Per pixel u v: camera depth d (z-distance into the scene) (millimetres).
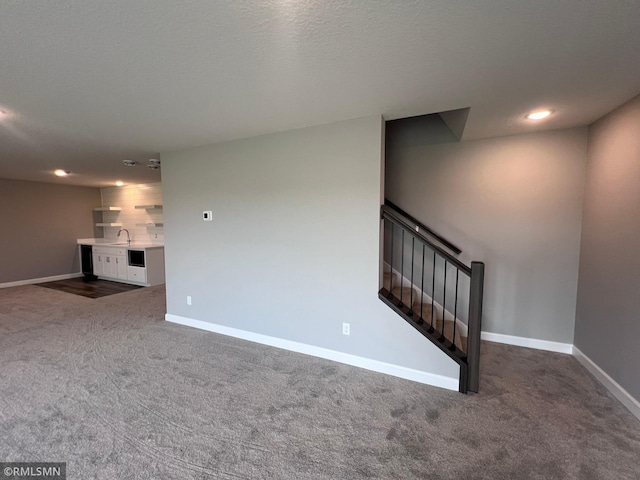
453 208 3393
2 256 6125
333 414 2102
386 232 3639
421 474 1615
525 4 1215
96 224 7656
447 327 3092
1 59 1610
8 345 3250
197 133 3045
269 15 1281
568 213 2982
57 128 2834
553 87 1995
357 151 2629
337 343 2863
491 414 2100
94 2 1178
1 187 6078
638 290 2062
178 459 1707
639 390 2047
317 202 2850
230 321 3516
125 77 1843
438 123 3400
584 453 1748
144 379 2551
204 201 3570
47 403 2211
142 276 6203
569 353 3061
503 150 3172
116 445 1805
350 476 1605
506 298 3273
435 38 1458
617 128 2342
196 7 1221
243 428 1961
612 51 1559
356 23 1341
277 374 2637
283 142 2984
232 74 1821
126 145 3498
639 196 2064
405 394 2340
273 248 3139
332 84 1963
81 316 4254
